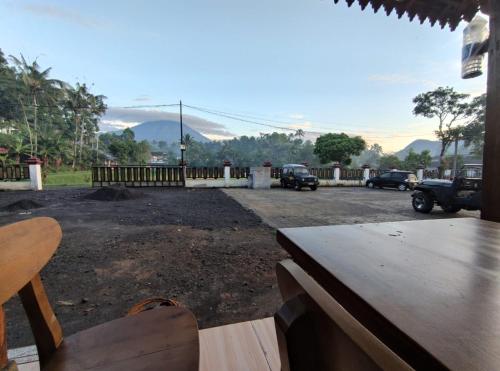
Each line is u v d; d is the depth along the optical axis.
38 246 0.89
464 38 2.02
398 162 25.33
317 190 13.47
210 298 2.40
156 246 3.80
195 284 2.66
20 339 1.80
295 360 0.48
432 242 0.96
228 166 13.64
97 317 2.07
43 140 27.77
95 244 3.85
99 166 11.81
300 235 1.03
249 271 2.99
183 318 1.12
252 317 2.11
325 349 0.45
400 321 0.45
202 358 1.40
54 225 1.00
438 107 20.70
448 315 0.48
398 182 13.81
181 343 0.95
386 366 0.35
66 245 3.79
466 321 0.46
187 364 0.85
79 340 0.97
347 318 0.45
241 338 1.57
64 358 0.88
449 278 0.65
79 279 2.73
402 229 1.16
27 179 10.77
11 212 6.14
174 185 12.86
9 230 0.78
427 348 0.39
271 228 5.05
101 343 0.95
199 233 4.56
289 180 13.52
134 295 2.43
